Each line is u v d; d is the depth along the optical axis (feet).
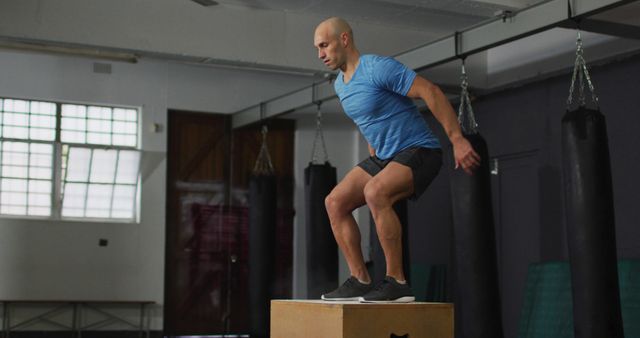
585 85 31.42
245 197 42.83
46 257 39.29
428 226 39.93
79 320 38.93
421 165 14.17
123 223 40.73
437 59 28.45
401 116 14.24
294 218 43.42
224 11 31.63
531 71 33.55
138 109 41.65
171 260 41.42
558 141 32.53
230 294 42.24
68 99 40.06
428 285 38.55
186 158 42.04
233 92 42.98
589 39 30.94
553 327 30.40
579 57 23.52
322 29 14.53
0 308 38.34
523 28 25.11
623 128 29.78
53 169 40.14
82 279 39.81
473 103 37.11
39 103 39.99
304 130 44.04
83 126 40.73
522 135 34.32
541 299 31.45
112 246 40.42
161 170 41.52
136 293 40.57
